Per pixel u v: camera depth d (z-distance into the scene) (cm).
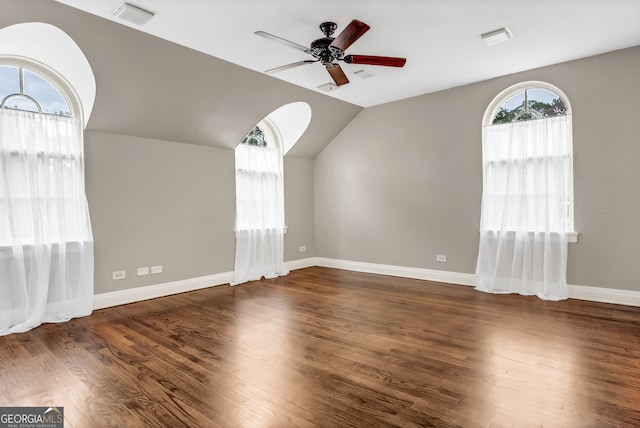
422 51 387
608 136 402
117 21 318
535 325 345
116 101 395
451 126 512
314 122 580
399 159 567
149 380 249
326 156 659
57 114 397
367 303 430
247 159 564
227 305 430
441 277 530
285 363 273
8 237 356
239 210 556
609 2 295
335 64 336
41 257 368
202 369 264
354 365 268
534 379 243
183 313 400
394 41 363
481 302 424
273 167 597
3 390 238
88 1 286
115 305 431
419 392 229
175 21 317
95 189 417
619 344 297
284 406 215
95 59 344
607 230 405
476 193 495
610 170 402
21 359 285
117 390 236
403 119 560
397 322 361
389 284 523
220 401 222
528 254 445
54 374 259
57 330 350
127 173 443
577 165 420
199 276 512
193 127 479
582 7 303
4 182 352
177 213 489
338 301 441
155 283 468
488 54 397
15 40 338
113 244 432
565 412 205
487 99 479
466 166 502
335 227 653
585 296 419
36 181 369
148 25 324
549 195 432
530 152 444
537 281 441
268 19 315
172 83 406
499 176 467
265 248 583
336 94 533
